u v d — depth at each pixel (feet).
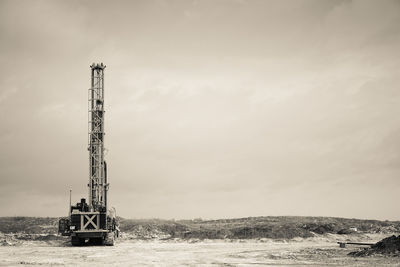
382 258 175.83
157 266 174.70
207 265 176.14
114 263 185.78
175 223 478.59
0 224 450.71
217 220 569.23
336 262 173.27
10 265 179.63
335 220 556.10
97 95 296.10
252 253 229.66
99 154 289.94
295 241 337.11
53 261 193.06
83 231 267.39
